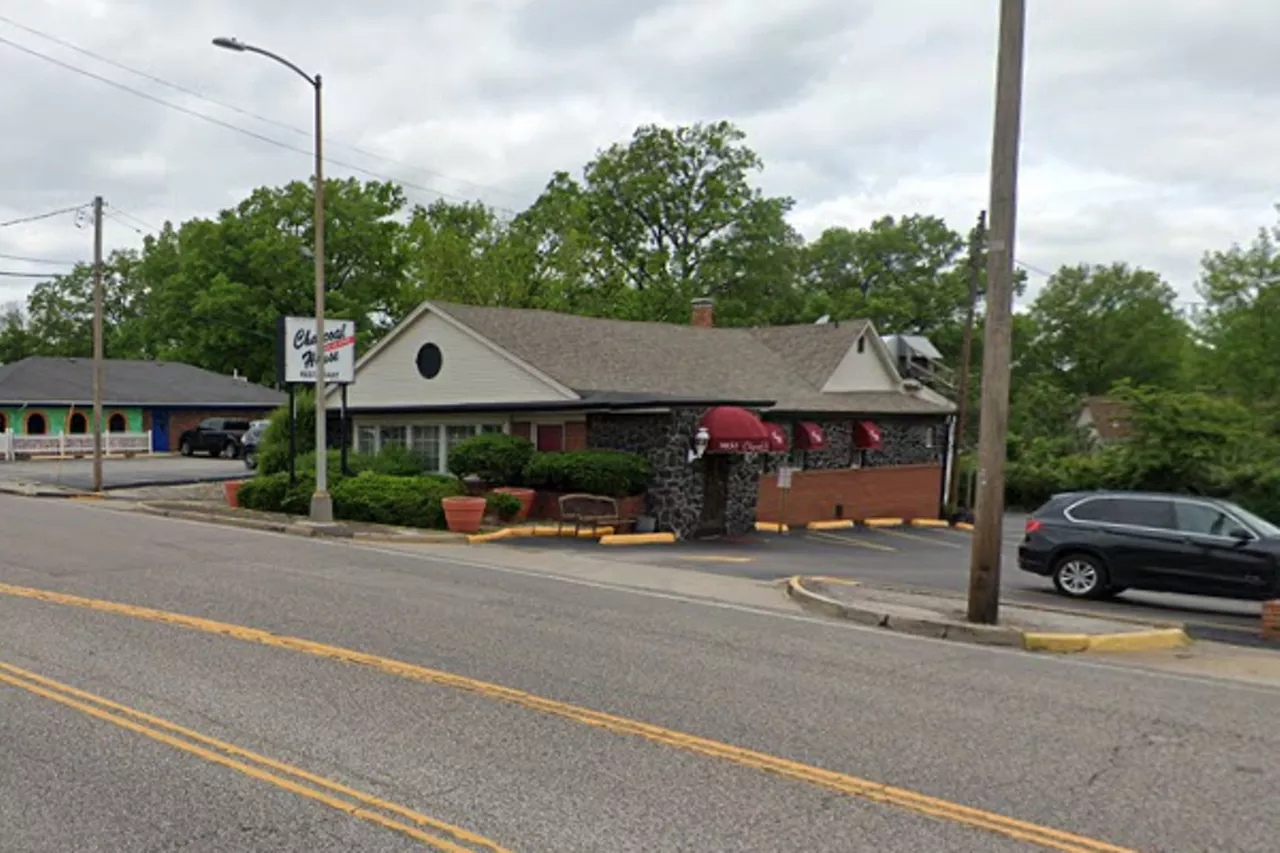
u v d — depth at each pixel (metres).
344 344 22.03
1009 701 7.59
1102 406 59.16
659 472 21.47
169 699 6.70
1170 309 66.00
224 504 23.06
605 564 15.80
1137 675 9.04
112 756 5.56
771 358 32.91
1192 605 15.20
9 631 8.73
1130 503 14.82
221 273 54.03
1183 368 46.66
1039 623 11.23
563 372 23.98
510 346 24.45
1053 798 5.37
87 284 78.56
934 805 5.19
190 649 8.20
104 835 4.53
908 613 11.43
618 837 4.63
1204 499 14.43
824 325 35.16
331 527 18.55
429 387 26.38
